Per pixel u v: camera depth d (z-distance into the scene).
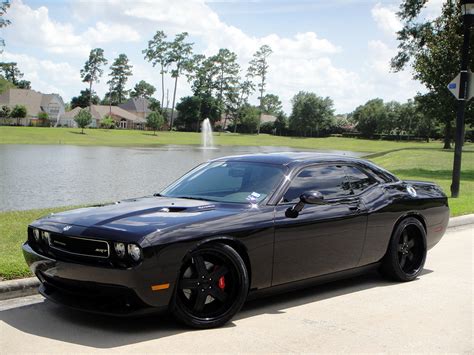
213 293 4.70
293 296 5.84
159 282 4.33
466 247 8.65
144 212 4.85
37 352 4.14
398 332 4.77
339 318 5.12
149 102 164.62
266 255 5.02
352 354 4.25
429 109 25.08
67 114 139.38
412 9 40.12
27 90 133.62
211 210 4.94
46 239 4.71
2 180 22.08
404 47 42.28
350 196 5.90
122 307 4.41
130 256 4.26
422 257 6.65
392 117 127.12
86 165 32.16
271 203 5.21
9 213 10.58
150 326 4.74
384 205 6.12
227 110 145.62
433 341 4.57
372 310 5.38
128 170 28.50
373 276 6.78
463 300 5.77
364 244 5.96
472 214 11.35
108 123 128.88
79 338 4.44
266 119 163.75
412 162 31.45
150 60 135.25
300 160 5.79
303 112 137.38
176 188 5.79
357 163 6.24
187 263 4.59
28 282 5.69
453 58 22.41
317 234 5.41
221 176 5.73
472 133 103.88
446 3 23.53
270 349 4.30
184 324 4.66
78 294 4.52
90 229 4.47
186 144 86.06
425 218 6.68
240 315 5.14
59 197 16.53
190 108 138.25
